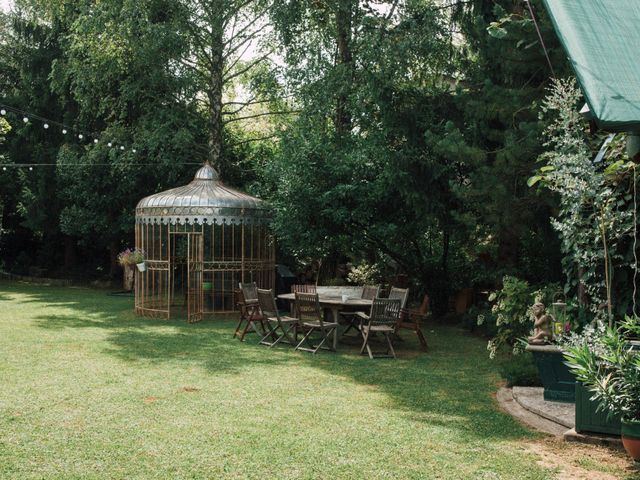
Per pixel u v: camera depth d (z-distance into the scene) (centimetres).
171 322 1408
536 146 927
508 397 730
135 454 504
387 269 1745
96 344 1063
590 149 661
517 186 1020
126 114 2102
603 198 614
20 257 2812
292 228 1439
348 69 1555
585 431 563
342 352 1059
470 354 1057
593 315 687
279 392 742
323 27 1731
